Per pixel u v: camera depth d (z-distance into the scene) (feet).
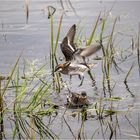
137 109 48.57
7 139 43.60
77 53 46.93
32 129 45.44
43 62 61.72
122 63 62.03
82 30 71.15
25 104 50.37
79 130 44.83
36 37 69.72
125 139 42.73
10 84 55.21
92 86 55.52
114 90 53.93
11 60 62.44
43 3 82.38
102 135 43.62
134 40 67.82
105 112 48.01
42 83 55.26
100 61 62.90
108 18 75.20
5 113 48.60
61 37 69.05
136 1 81.97
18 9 80.33
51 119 47.37
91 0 83.61
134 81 56.18
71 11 78.33
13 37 69.92
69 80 57.77
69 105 50.14
